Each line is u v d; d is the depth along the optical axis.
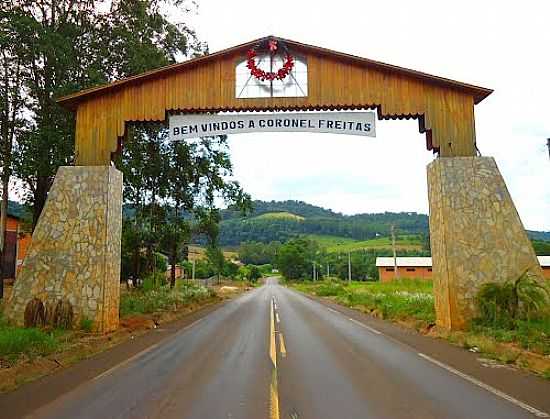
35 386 8.24
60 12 22.75
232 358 10.95
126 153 24.53
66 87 20.75
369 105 16.42
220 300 38.97
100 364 10.27
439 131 16.16
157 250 32.75
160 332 16.20
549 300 14.32
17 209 44.94
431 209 16.69
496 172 15.77
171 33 24.61
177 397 7.44
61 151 21.02
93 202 15.80
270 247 149.88
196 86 16.73
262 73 16.62
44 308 15.15
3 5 20.81
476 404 6.96
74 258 15.49
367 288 44.00
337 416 6.41
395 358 10.84
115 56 22.92
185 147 27.52
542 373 8.97
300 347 12.60
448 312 15.07
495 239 15.38
